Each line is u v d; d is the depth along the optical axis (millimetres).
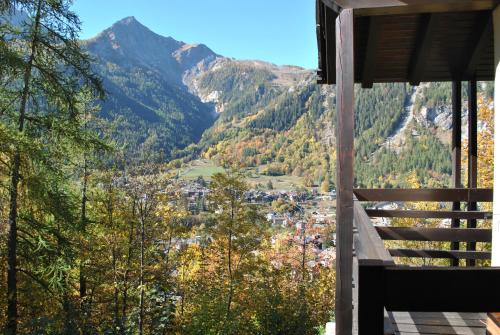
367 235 2305
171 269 15195
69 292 11477
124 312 13828
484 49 5152
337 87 3352
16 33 8438
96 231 13320
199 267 19266
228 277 18250
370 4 3426
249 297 18094
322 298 18172
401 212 5508
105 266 13234
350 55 3352
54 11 8672
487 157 9844
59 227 10156
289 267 19891
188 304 18312
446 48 5320
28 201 9102
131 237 14320
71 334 10000
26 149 8219
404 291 1586
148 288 14000
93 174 12648
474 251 5227
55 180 9164
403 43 5270
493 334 3240
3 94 8539
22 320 10195
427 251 5336
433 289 1571
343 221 3178
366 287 1600
